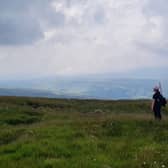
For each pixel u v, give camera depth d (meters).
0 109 40.88
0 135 24.16
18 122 34.50
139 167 15.33
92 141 19.97
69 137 21.23
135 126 26.08
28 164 15.52
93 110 49.53
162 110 48.50
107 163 15.77
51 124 27.73
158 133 23.72
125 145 19.48
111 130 24.44
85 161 15.72
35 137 21.39
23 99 55.16
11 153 17.89
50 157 16.72
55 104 53.69
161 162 15.70
